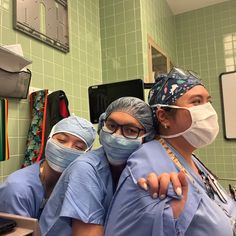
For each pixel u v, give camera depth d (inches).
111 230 26.3
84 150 41.4
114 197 28.0
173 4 119.4
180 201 24.8
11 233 26.3
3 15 53.2
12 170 53.2
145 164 27.6
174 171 27.7
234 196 36.5
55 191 32.3
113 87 45.9
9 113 53.2
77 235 27.3
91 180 29.2
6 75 49.1
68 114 56.8
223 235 25.0
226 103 114.0
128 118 31.1
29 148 54.7
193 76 33.4
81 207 27.5
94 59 85.8
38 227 27.7
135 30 85.2
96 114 47.3
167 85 32.8
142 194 25.5
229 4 117.0
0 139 45.1
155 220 23.9
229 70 114.8
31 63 55.0
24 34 58.1
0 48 45.4
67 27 72.7
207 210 25.8
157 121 33.3
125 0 87.6
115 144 30.8
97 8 90.5
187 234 24.6
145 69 84.3
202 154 117.1
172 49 120.6
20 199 36.2
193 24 124.0
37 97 56.9
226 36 116.6
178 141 32.3
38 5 62.4
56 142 40.5
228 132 112.9
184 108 31.1
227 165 112.1
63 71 70.0
